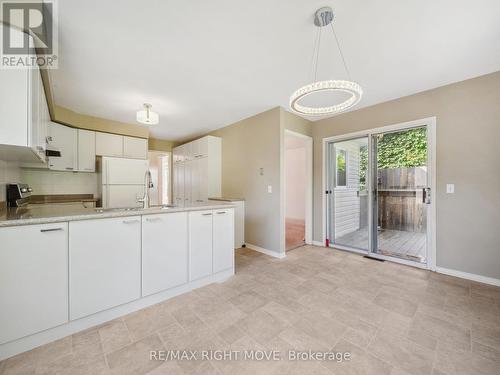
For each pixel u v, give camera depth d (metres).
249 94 2.90
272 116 3.39
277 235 3.29
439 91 2.65
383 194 3.23
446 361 1.30
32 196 3.39
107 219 1.66
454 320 1.70
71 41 1.81
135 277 1.81
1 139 1.27
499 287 2.25
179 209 2.07
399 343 1.45
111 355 1.34
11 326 1.31
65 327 1.51
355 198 3.56
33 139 1.47
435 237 2.68
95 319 1.63
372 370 1.23
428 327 1.62
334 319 1.72
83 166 3.62
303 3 1.45
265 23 1.63
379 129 3.17
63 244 1.47
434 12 1.52
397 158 3.08
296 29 1.70
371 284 2.35
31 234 1.36
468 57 2.06
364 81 2.53
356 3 1.45
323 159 3.85
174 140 5.74
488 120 2.34
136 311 1.82
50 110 2.83
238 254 3.42
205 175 4.38
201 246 2.26
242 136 3.95
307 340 1.48
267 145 3.48
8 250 1.29
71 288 1.51
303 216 6.94
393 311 1.83
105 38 1.78
